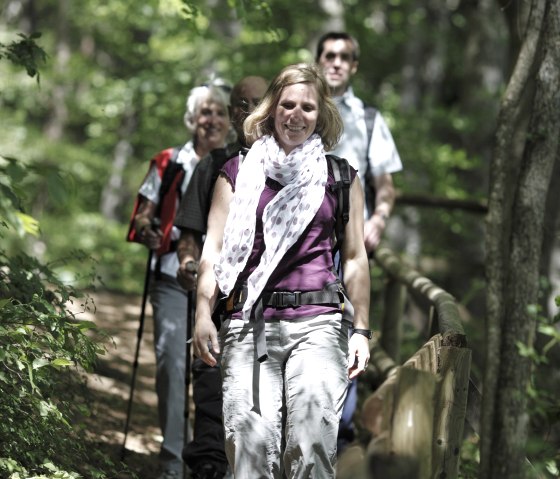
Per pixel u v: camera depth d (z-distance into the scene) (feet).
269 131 26.73
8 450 27.66
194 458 32.53
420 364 24.27
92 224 136.26
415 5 139.64
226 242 25.71
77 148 149.18
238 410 25.34
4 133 144.05
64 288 31.71
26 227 23.00
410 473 20.90
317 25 114.01
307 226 25.68
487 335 34.14
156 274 36.91
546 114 31.32
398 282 47.96
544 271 48.65
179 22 107.24
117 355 52.13
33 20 182.39
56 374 32.65
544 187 31.40
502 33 120.78
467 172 113.29
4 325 27.45
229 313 25.90
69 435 31.78
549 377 40.29
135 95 100.78
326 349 25.17
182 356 36.47
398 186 83.41
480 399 31.60
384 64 138.00
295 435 24.76
